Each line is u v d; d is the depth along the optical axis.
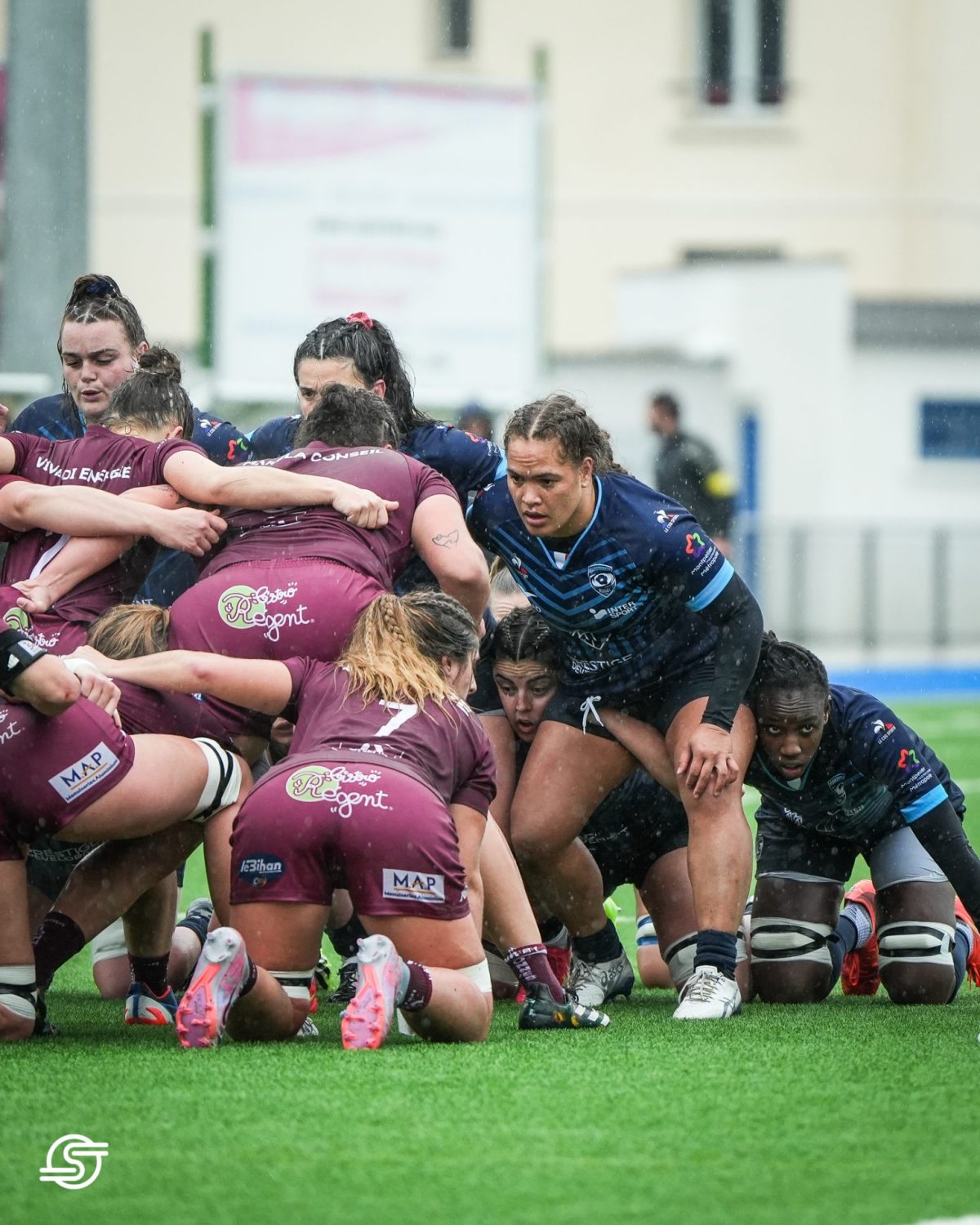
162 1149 11.75
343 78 55.84
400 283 57.00
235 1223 10.41
